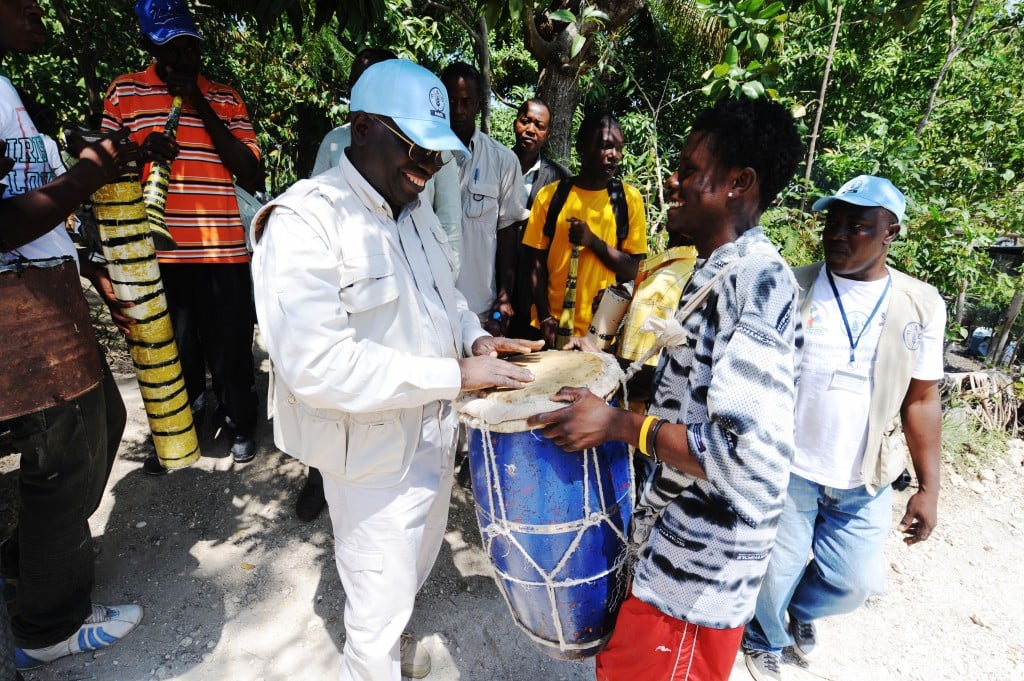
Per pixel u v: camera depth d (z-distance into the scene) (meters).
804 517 2.24
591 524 1.67
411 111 1.64
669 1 6.23
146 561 2.71
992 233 4.54
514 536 1.70
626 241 3.42
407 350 1.83
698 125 1.49
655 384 1.64
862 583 2.26
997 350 8.52
